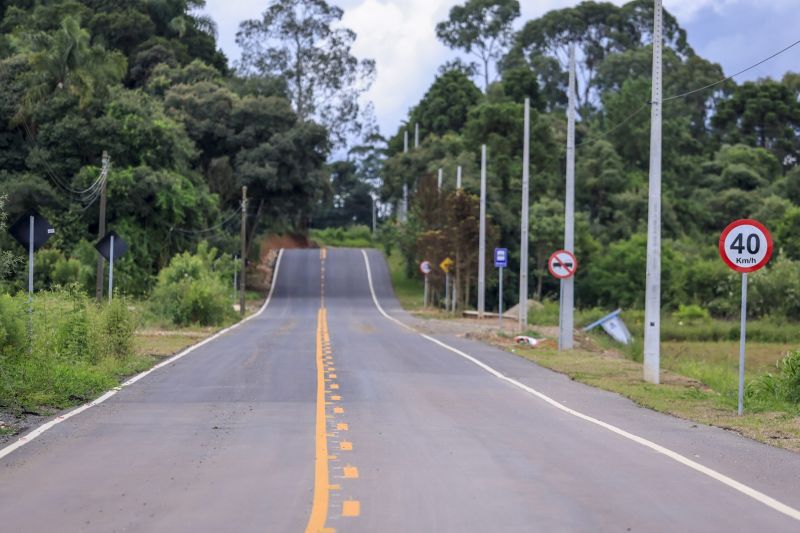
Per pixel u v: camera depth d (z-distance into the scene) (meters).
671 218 81.25
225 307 41.59
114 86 63.09
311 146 73.06
